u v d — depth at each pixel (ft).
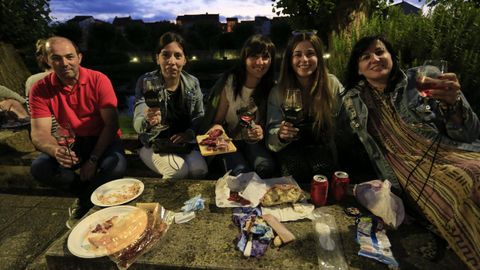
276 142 7.70
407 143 6.50
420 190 5.80
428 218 5.49
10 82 14.32
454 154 5.92
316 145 8.52
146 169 10.97
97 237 5.31
